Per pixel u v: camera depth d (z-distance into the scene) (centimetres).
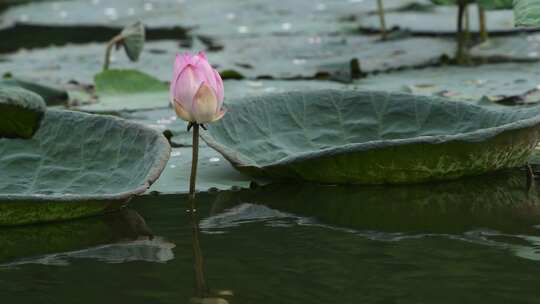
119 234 373
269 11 1223
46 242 365
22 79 698
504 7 695
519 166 468
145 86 729
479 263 320
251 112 482
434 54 841
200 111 401
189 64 395
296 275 312
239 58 875
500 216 384
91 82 791
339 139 478
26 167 439
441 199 412
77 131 449
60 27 1198
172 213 402
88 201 386
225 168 469
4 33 1167
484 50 848
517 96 604
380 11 958
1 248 358
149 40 1055
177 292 299
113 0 1431
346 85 698
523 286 295
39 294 301
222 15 1211
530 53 818
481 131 418
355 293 293
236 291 298
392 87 676
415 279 305
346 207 404
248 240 359
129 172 420
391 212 394
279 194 429
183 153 497
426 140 416
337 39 972
